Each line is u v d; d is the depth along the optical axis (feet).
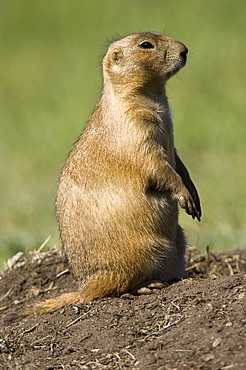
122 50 37.73
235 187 70.69
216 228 59.88
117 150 36.09
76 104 129.90
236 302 30.66
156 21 175.73
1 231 66.23
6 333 33.47
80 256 36.60
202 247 53.93
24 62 170.30
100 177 36.19
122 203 35.65
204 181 74.54
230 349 26.81
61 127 114.32
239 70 139.13
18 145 105.40
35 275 45.32
